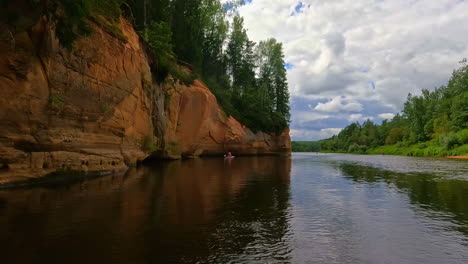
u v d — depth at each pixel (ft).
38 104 38.75
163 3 123.44
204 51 185.98
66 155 43.83
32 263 13.97
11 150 35.58
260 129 197.16
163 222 22.29
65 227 20.20
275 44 245.65
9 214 23.25
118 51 58.18
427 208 29.35
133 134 69.56
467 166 99.50
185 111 119.44
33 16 34.45
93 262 14.32
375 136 408.67
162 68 90.02
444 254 16.79
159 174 57.82
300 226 22.21
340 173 69.92
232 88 199.62
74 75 45.11
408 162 131.54
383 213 27.04
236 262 14.89
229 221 23.20
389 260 15.76
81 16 41.98
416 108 300.40
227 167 82.02
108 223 21.52
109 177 50.03
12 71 35.17
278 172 69.82
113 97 57.31
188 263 14.57
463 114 223.10
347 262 15.37
